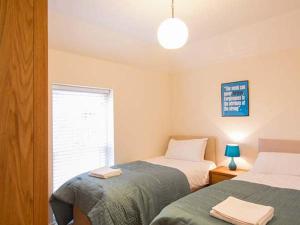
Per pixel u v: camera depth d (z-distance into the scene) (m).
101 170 2.62
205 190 2.04
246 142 3.33
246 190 2.02
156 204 2.33
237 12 2.43
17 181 0.77
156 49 3.54
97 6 2.28
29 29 0.80
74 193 2.37
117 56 3.34
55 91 2.93
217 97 3.68
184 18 2.56
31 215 0.80
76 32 2.70
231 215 1.44
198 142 3.66
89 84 3.15
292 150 2.85
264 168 2.71
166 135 4.27
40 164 0.82
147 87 3.95
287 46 2.89
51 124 2.79
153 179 2.52
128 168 2.92
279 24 2.63
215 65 3.70
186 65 3.94
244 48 3.15
